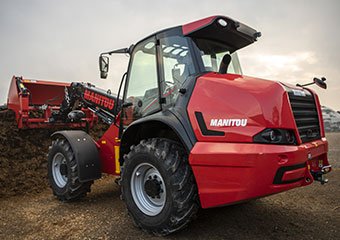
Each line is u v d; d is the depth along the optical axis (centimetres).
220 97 304
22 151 608
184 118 323
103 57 467
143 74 407
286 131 286
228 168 284
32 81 656
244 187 275
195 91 324
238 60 430
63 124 637
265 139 276
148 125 374
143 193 359
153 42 392
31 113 651
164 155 324
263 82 306
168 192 318
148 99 397
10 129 611
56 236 343
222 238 321
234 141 286
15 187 539
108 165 471
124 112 438
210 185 294
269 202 439
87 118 670
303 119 325
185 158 326
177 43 362
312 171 340
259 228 346
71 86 608
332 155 855
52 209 440
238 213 394
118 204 451
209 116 305
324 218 377
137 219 349
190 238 322
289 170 277
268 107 281
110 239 329
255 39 404
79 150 451
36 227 372
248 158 272
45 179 585
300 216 384
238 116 288
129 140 392
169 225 319
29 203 475
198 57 346
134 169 357
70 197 462
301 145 297
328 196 469
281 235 328
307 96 346
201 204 303
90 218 395
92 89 557
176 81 354
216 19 335
